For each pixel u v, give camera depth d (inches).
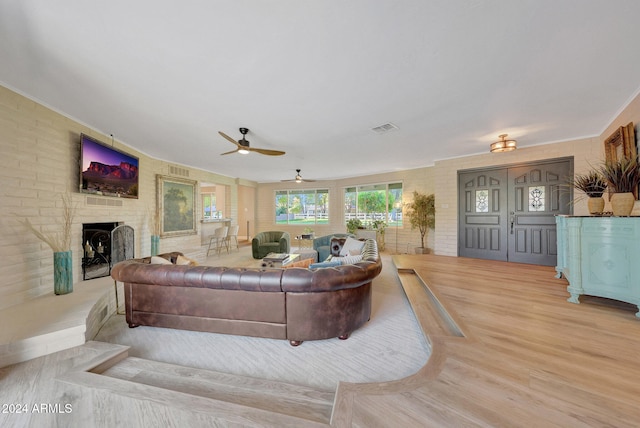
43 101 108.1
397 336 93.4
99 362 72.9
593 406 51.4
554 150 177.0
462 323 91.0
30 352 75.2
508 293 124.0
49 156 113.3
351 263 103.1
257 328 90.0
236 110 117.0
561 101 111.6
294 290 84.9
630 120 110.6
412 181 273.3
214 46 73.0
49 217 113.5
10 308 94.8
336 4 58.6
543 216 185.2
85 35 68.1
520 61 81.7
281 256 188.1
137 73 86.8
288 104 110.8
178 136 154.5
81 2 57.0
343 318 89.9
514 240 197.0
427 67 84.5
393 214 293.6
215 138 158.4
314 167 261.9
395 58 79.6
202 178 271.3
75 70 85.0
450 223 225.8
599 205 110.0
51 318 87.0
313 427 50.5
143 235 192.5
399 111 119.4
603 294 101.7
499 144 156.9
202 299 93.5
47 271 111.7
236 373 73.3
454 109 118.2
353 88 97.7
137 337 93.9
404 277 166.2
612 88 100.3
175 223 235.8
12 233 97.8
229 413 54.6
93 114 121.4
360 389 59.0
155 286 97.3
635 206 106.8
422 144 177.5
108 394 61.3
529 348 74.4
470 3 58.9
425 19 63.7
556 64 83.6
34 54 76.3
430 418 50.0
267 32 67.5
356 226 300.8
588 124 142.0
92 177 133.4
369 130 145.5
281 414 54.1
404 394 56.8
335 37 69.6
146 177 198.7
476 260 205.9
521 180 193.2
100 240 145.1
